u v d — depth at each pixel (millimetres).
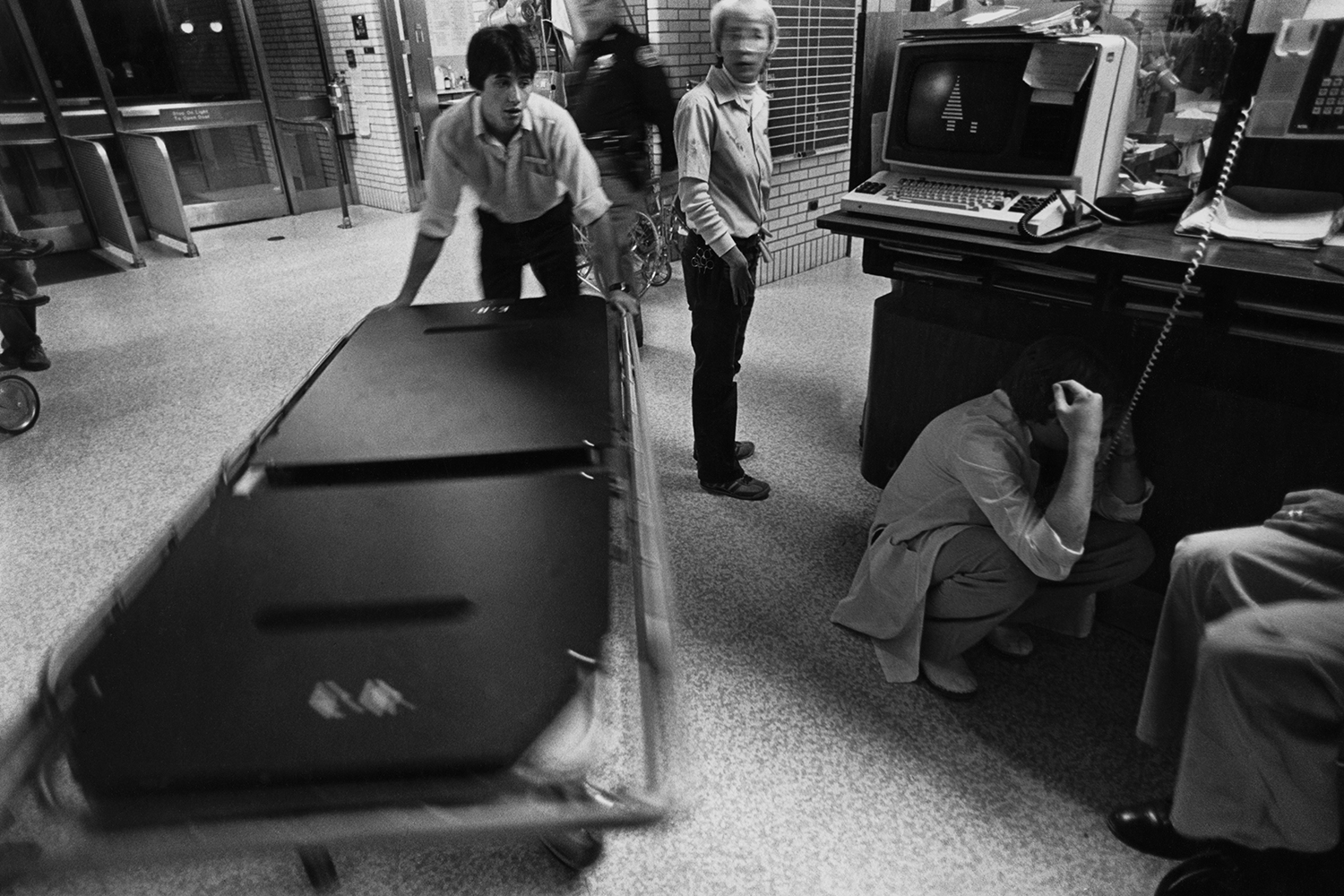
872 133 2371
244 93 6699
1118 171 2012
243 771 504
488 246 2254
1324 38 1601
